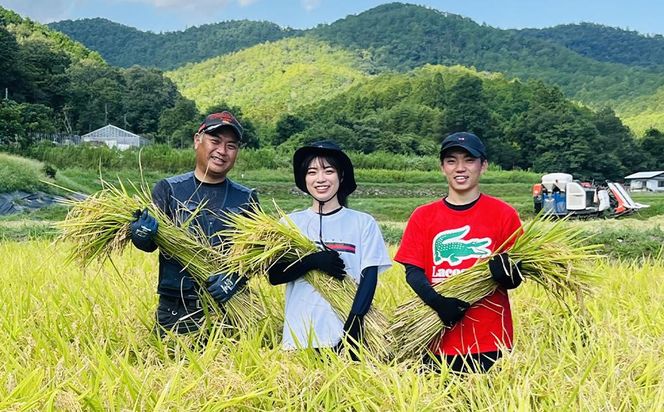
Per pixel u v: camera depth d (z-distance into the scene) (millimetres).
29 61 79188
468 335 4812
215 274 5156
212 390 3875
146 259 8562
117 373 4035
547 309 5898
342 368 4098
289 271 4953
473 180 4902
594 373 4219
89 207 5246
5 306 5934
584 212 31109
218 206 5457
